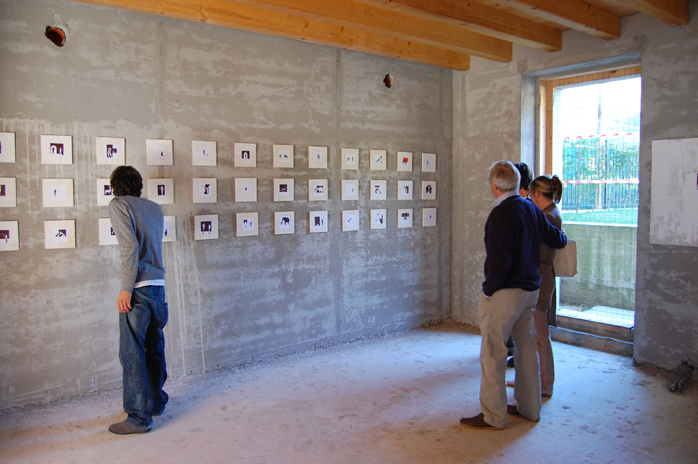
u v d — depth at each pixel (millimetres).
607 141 4512
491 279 2734
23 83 3143
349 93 4602
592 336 4465
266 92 4094
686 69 3654
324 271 4547
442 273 5465
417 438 2855
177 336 3791
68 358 3389
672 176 3756
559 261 3344
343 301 4695
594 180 4613
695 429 2928
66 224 3320
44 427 2992
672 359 3820
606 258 4547
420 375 3869
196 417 3143
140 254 2912
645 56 3865
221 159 3895
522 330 2982
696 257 3666
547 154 4938
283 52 4168
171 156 3670
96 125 3391
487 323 2852
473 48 4445
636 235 4270
